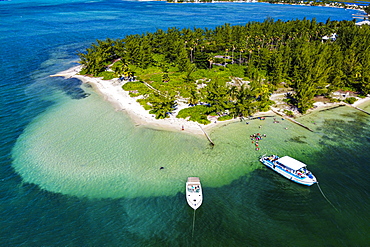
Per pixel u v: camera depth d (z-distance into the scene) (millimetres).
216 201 42375
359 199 42562
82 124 65688
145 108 73875
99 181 46375
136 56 114438
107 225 38281
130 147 56094
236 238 36344
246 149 55656
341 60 88562
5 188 44812
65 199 42656
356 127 64125
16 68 109438
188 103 78125
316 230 37375
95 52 112375
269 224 38406
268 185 45875
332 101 77875
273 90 87312
